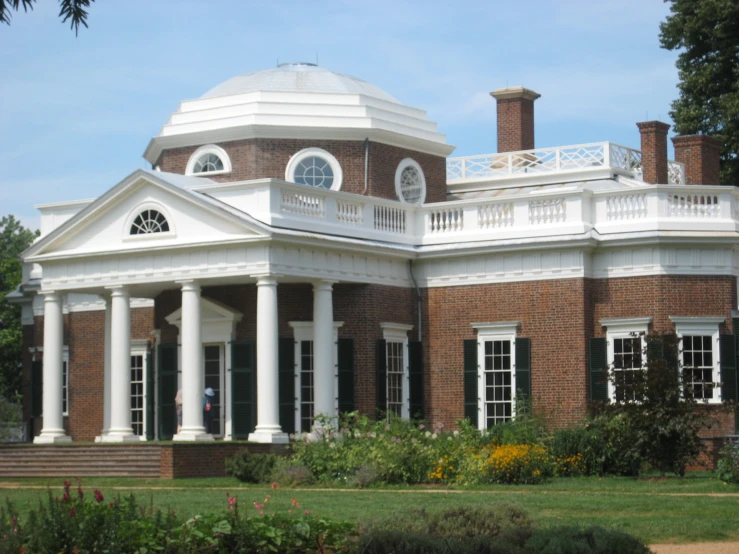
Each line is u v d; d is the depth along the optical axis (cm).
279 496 3219
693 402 3794
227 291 4744
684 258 4509
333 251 4572
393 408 4778
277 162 5059
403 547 2092
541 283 4638
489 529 2291
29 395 6228
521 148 5784
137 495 3288
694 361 4475
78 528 2023
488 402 4719
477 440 3969
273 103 5112
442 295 4847
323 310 4531
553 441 3906
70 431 5647
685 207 4569
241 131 5059
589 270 4597
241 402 4619
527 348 4631
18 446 4400
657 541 2402
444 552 2080
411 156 5325
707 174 5472
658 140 5178
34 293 6053
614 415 3872
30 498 3234
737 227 4594
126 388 4616
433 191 5422
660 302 4475
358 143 5125
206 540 2083
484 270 4762
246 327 4688
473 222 4847
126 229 4647
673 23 6494
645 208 4566
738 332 4516
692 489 3325
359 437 4009
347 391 4656
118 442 4331
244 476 3866
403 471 3738
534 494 3192
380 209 4856
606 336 4547
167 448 4031
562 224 4644
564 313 4581
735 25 6281
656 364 3816
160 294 4994
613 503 2881
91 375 5609
